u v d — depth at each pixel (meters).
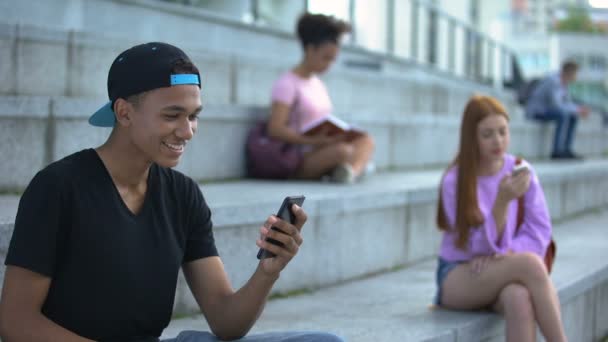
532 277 3.28
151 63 2.00
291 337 2.27
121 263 2.04
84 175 2.03
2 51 4.46
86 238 2.01
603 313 4.86
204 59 6.00
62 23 6.12
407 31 11.75
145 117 2.02
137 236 2.08
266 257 2.23
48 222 1.97
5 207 3.37
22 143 4.00
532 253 3.35
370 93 8.17
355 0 10.23
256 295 2.25
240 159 5.39
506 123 3.53
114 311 2.07
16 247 1.95
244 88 6.43
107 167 2.07
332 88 7.54
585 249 5.40
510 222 3.50
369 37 10.71
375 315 3.56
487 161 3.59
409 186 5.13
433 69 12.39
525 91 13.31
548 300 3.24
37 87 4.65
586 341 4.57
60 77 4.77
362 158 5.41
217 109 5.14
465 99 10.23
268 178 5.36
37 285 1.96
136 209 2.12
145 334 2.18
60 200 1.98
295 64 7.00
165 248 2.14
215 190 4.50
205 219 2.32
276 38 8.62
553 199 6.88
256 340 2.29
